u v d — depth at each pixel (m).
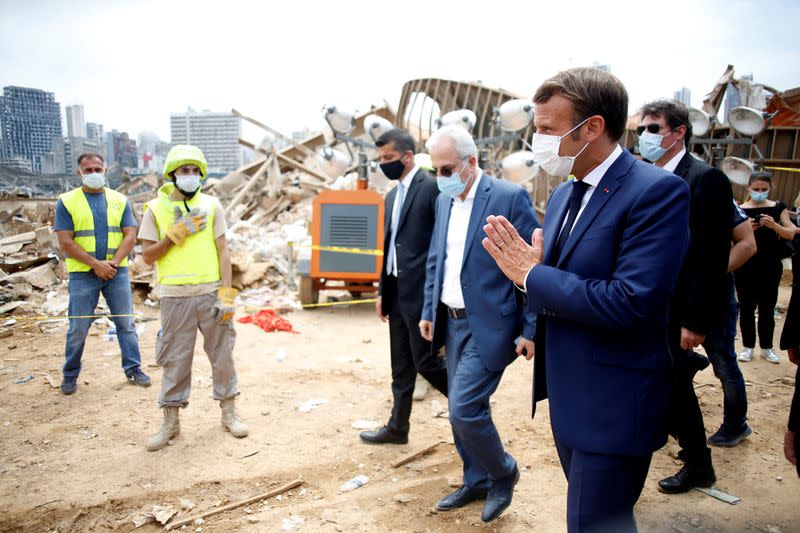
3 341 6.06
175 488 3.27
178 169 3.71
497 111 7.04
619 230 1.72
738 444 3.68
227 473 3.44
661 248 1.61
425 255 3.55
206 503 3.12
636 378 1.73
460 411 2.71
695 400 3.01
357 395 4.76
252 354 5.85
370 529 2.85
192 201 3.79
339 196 7.25
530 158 6.64
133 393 4.72
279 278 9.31
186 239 3.74
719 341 3.59
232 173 19.02
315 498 3.17
